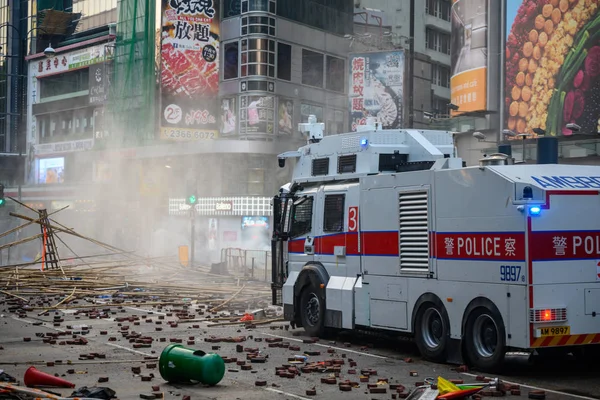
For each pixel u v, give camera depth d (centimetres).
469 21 4753
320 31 6788
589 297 1256
